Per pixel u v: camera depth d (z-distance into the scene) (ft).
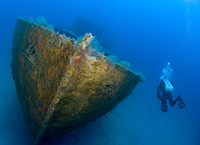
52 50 8.35
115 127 19.80
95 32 48.57
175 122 28.17
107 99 10.68
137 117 24.77
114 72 8.68
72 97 8.27
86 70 7.39
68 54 7.39
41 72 9.18
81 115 10.27
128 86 11.85
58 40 8.00
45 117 8.72
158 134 22.65
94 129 17.49
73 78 7.36
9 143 12.53
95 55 7.29
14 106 16.44
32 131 11.04
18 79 12.91
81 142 14.83
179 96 17.30
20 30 13.53
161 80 17.89
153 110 29.43
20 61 12.02
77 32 47.57
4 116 14.74
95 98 9.54
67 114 9.25
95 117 12.51
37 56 9.64
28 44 10.87
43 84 9.05
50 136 10.62
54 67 8.19
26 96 11.22
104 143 16.21
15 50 14.03
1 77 21.77
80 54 6.77
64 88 7.55
